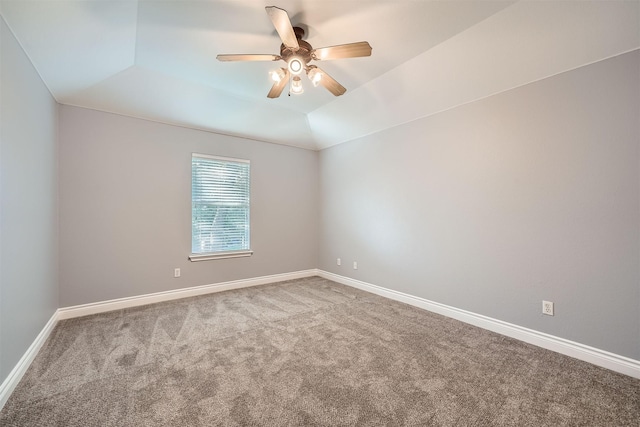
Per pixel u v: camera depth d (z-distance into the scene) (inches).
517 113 99.7
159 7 77.1
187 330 105.9
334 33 89.1
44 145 98.9
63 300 116.6
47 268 101.5
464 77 105.0
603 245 81.9
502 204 104.1
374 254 157.9
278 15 64.7
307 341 97.3
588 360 83.9
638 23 71.7
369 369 79.7
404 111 133.6
